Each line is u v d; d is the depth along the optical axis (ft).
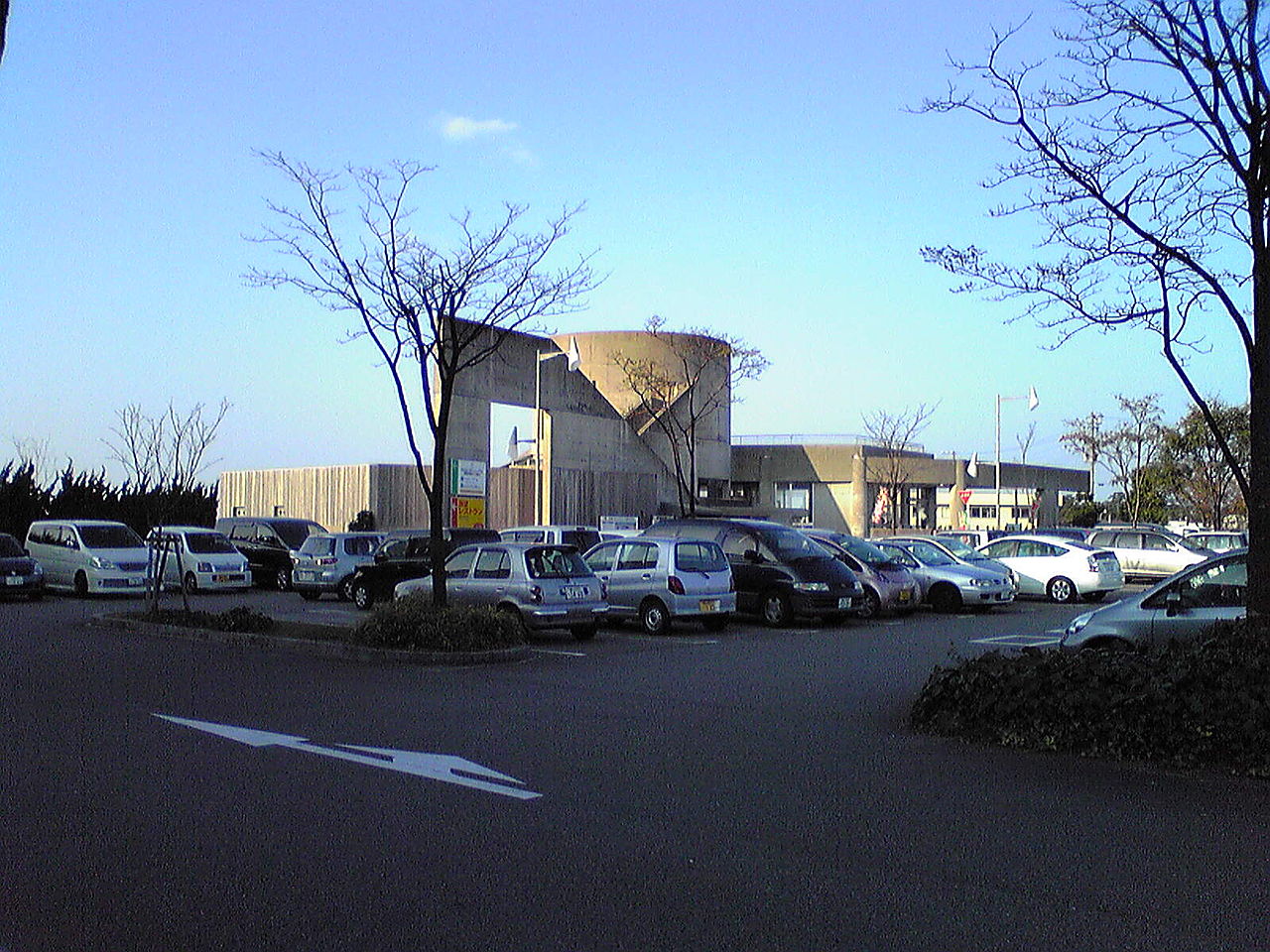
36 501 125.08
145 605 75.97
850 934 16.55
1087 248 55.57
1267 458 29.89
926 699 32.40
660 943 16.21
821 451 185.68
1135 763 27.91
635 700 37.91
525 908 17.60
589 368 170.09
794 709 36.17
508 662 48.34
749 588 66.49
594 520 150.92
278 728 32.45
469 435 134.92
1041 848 20.86
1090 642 37.65
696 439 174.40
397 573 76.74
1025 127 33.01
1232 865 19.85
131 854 20.36
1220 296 30.45
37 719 33.60
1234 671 27.94
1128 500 176.35
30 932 16.70
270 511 148.36
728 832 21.84
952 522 182.19
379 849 20.68
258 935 16.56
